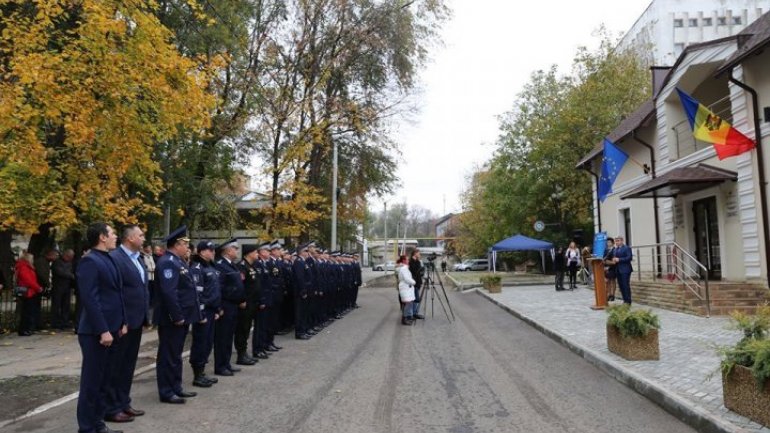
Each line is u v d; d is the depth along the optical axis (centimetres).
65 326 1408
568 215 3769
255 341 994
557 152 3259
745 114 1439
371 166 2944
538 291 2428
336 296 1606
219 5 1880
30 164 1081
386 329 1374
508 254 5341
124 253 640
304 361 957
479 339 1195
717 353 620
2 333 1309
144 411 648
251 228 2320
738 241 1501
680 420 610
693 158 1709
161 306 690
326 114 2306
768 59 1365
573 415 630
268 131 2208
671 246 1686
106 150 1188
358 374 846
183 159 1820
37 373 855
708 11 6906
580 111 3086
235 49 1995
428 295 2545
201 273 781
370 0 2481
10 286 1595
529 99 3672
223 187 2284
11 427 592
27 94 1105
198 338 775
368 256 9188
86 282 558
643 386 716
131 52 1129
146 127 1190
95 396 557
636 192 1727
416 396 713
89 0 1074
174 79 1187
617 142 2231
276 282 1076
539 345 1102
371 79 2598
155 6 1186
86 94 1081
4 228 1215
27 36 1065
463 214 5666
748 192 1441
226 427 588
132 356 632
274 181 2234
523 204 3706
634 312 889
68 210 1183
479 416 627
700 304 1383
